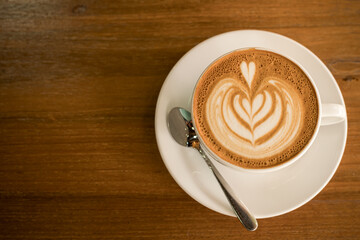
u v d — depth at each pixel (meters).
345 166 0.38
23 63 0.39
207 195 0.35
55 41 0.40
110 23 0.40
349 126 0.38
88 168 0.38
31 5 0.40
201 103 0.36
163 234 0.37
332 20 0.40
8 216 0.37
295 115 0.36
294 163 0.36
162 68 0.39
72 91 0.39
